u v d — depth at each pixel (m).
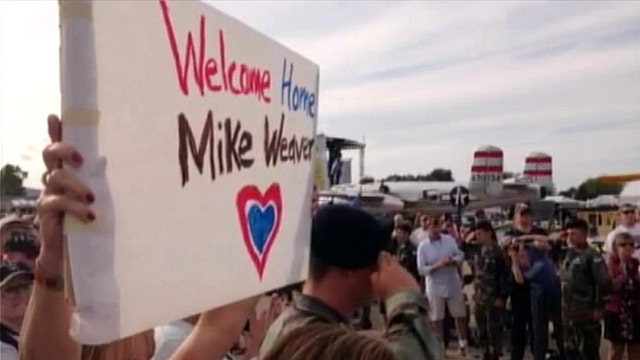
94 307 1.40
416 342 2.05
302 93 2.32
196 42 1.71
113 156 1.43
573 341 9.17
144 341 2.05
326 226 2.17
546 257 10.05
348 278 2.16
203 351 1.99
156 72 1.56
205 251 1.76
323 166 3.24
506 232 12.44
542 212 26.19
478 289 10.54
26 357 1.50
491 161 29.03
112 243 1.43
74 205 1.37
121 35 1.44
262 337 2.70
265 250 2.05
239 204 1.92
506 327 10.36
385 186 26.80
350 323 2.19
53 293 1.48
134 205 1.49
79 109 1.36
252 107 2.00
